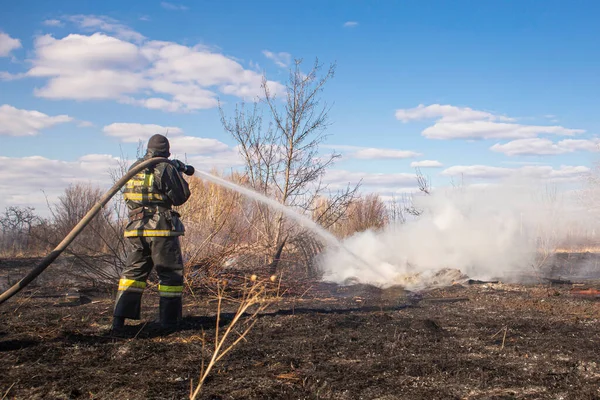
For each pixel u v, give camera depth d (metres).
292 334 5.36
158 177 5.57
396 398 3.53
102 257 9.60
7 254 15.12
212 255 9.14
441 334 5.48
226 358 4.40
